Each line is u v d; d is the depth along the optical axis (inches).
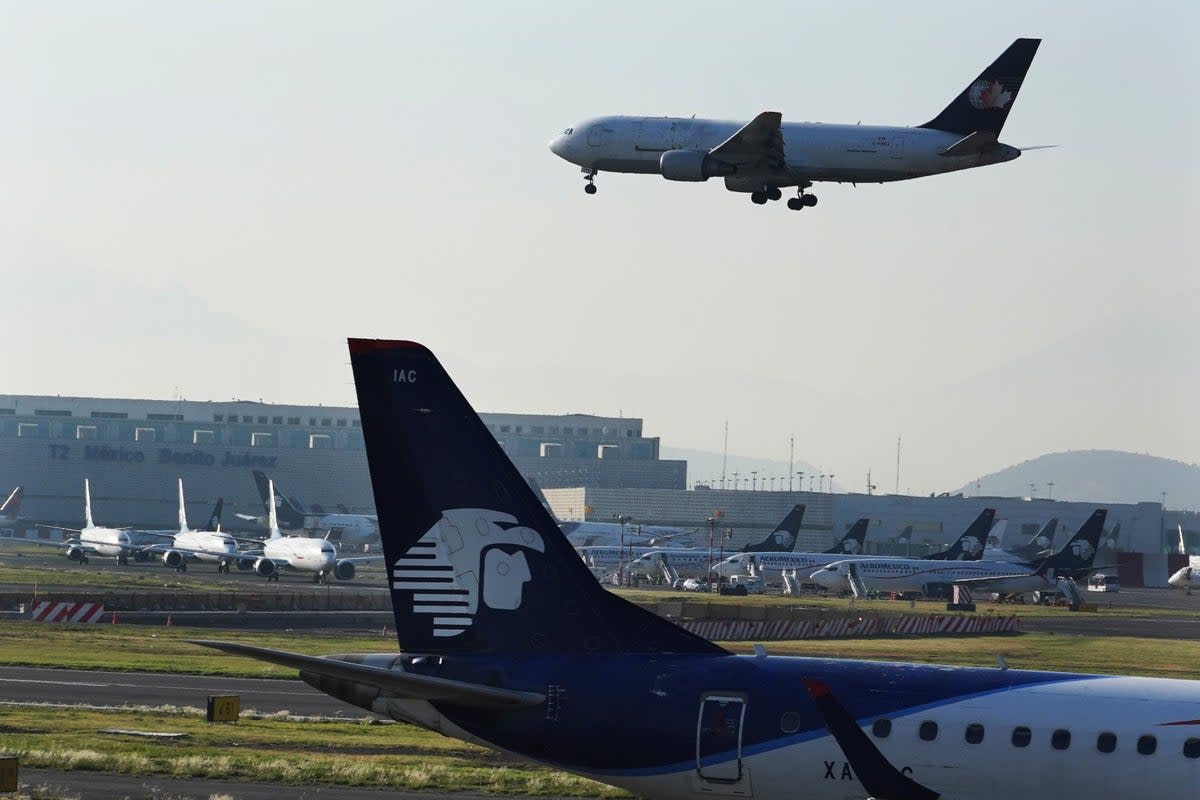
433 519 3956.7
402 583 3961.6
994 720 3484.3
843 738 3398.1
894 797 3393.2
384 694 3833.7
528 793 5472.4
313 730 6943.9
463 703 3754.9
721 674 3718.0
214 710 7027.6
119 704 7864.2
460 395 3976.4
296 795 5191.9
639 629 3873.0
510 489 3946.9
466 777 5659.5
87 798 4938.5
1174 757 3341.5
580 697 3757.4
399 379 3978.8
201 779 5433.1
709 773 3627.0
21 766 5497.1
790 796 3575.3
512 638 3905.0
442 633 3937.0
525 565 3927.2
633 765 3695.9
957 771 3462.1
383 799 5226.4
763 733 3604.8
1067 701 3491.6
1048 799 3398.1
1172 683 3567.9
